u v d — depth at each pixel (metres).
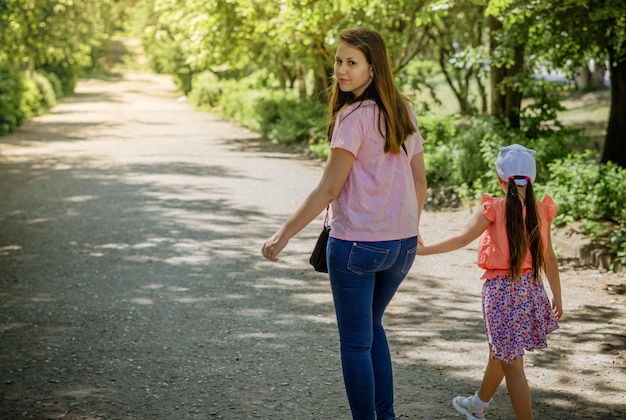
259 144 20.58
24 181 13.59
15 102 24.84
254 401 4.21
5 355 5.02
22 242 8.68
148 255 7.95
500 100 13.63
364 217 3.23
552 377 4.55
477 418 3.88
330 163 3.25
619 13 9.01
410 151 3.38
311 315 5.90
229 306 6.13
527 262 3.53
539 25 10.31
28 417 4.04
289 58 21.72
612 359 4.87
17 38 25.98
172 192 12.12
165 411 4.10
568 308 6.05
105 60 74.69
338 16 15.82
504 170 3.57
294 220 3.23
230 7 18.03
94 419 4.00
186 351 5.05
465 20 16.77
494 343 3.53
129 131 24.80
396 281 3.43
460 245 3.57
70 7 33.06
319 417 3.99
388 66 3.31
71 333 5.47
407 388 4.38
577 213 8.64
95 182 13.33
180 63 44.16
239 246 8.37
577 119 21.56
